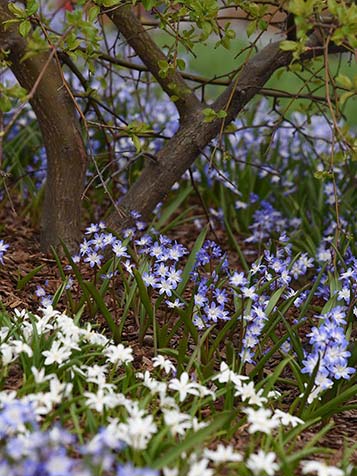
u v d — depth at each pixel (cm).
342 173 229
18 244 196
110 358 148
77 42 160
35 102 181
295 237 208
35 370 140
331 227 209
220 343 169
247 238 216
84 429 139
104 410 140
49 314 156
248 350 157
